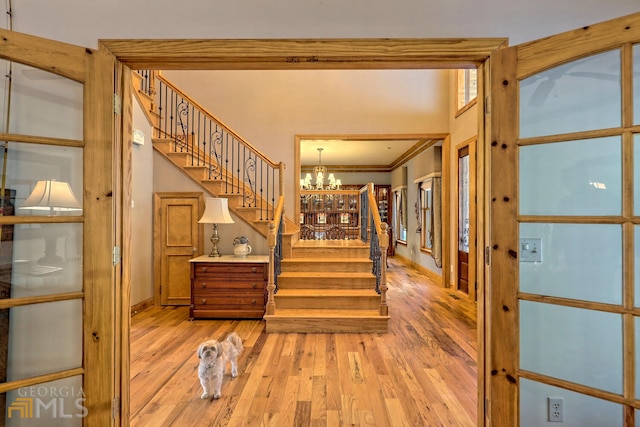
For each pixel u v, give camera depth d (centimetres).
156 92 575
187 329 388
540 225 166
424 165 730
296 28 181
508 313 169
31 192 168
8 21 179
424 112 595
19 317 167
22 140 158
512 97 169
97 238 170
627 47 146
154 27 181
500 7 179
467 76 545
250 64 189
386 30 181
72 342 171
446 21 180
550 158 165
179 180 483
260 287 421
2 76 166
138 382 266
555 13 179
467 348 333
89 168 170
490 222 174
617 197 151
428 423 212
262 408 229
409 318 430
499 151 171
